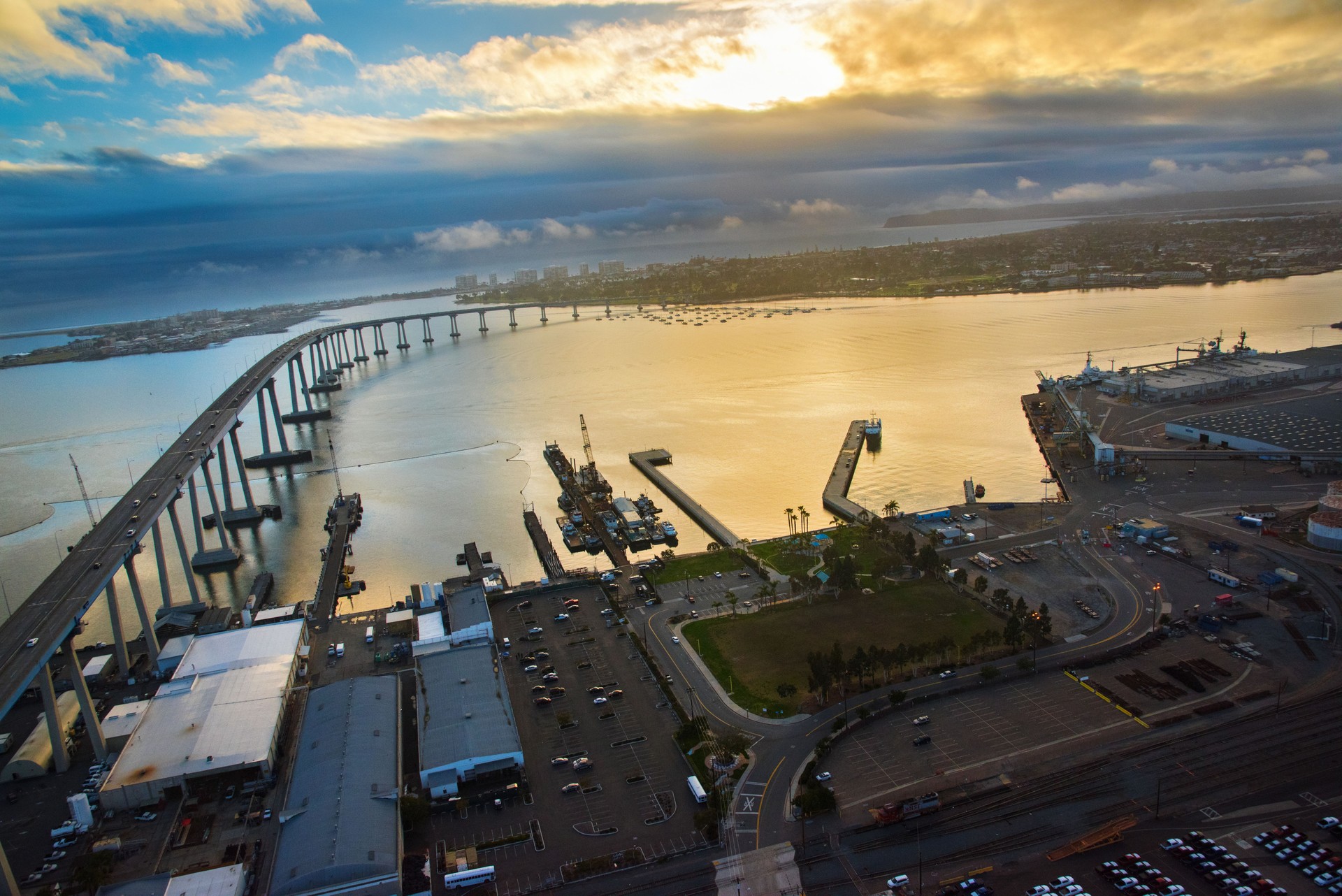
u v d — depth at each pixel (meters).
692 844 163.12
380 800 173.00
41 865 166.75
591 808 175.12
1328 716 186.75
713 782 178.88
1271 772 171.00
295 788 178.38
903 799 169.62
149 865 165.50
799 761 185.25
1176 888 144.62
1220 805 163.25
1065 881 147.38
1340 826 154.50
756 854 159.12
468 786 183.38
